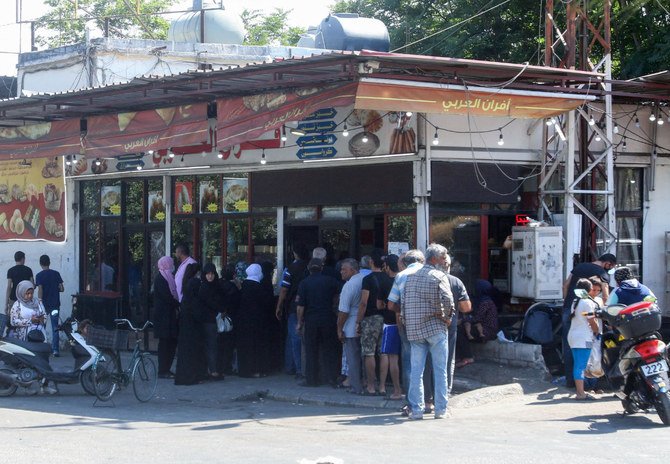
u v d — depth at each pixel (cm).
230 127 1346
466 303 1121
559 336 1350
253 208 1625
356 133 1445
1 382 1355
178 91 1388
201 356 1426
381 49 1605
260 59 2025
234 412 1186
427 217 1378
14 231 1972
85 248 1953
